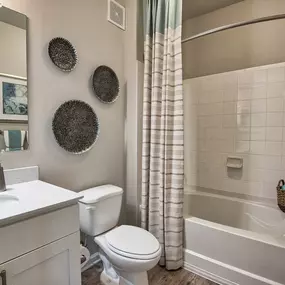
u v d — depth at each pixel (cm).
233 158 234
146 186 194
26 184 137
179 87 177
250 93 223
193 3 237
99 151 195
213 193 249
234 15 238
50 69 156
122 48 211
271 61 215
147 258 135
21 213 92
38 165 152
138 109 209
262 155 218
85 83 180
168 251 183
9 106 137
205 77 252
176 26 177
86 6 178
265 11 220
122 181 219
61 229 110
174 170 181
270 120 212
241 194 231
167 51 180
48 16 154
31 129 147
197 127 260
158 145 189
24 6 141
